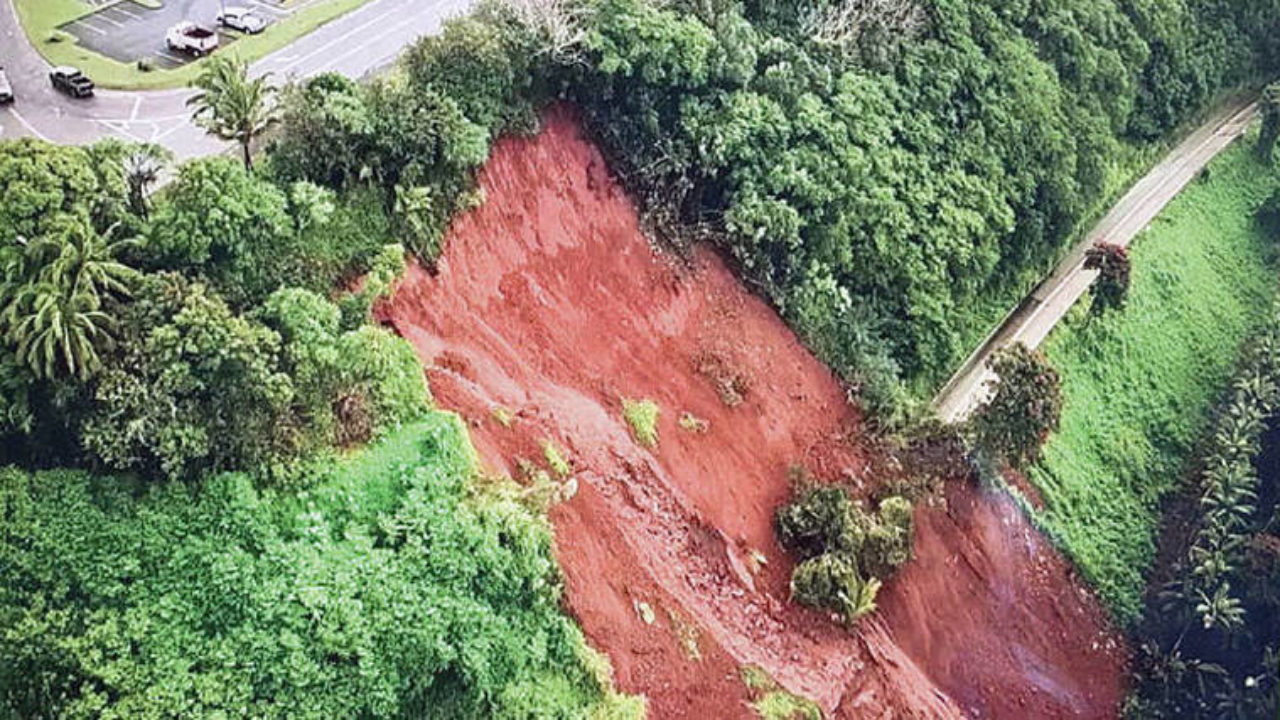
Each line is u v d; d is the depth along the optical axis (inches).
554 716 1364.4
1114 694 2034.9
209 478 1312.7
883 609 1806.1
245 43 2127.2
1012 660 1955.0
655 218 1953.7
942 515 1964.8
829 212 2071.9
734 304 1995.6
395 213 1627.7
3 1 2124.8
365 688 1269.7
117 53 2042.3
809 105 2100.1
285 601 1267.2
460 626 1333.7
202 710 1200.8
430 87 1716.3
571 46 1860.2
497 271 1750.7
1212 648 2098.9
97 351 1278.3
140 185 1443.2
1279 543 2102.6
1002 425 1998.0
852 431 2005.4
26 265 1277.1
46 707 1167.6
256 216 1451.8
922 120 2297.0
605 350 1814.7
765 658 1624.0
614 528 1581.0
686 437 1803.6
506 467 1535.4
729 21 2028.8
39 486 1258.6
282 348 1389.0
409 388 1480.1
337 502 1364.4
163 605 1235.9
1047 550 2124.8
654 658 1498.5
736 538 1750.7
